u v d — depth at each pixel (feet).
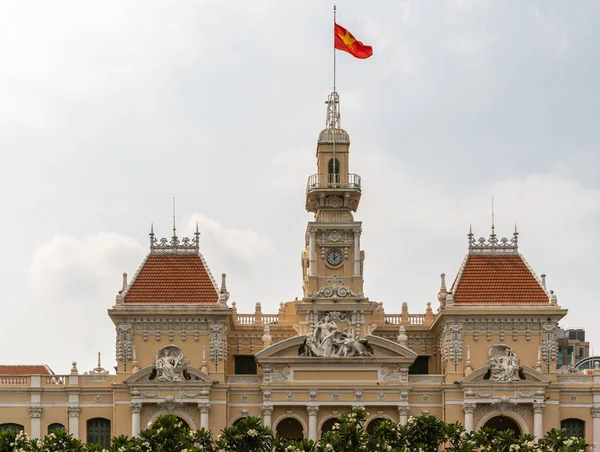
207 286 427.33
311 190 447.01
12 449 333.62
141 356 417.49
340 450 328.29
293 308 451.12
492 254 437.17
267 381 414.41
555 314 417.08
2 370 455.22
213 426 411.54
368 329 433.07
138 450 326.44
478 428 411.34
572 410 417.90
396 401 413.18
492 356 416.26
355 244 440.45
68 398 422.00
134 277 428.97
